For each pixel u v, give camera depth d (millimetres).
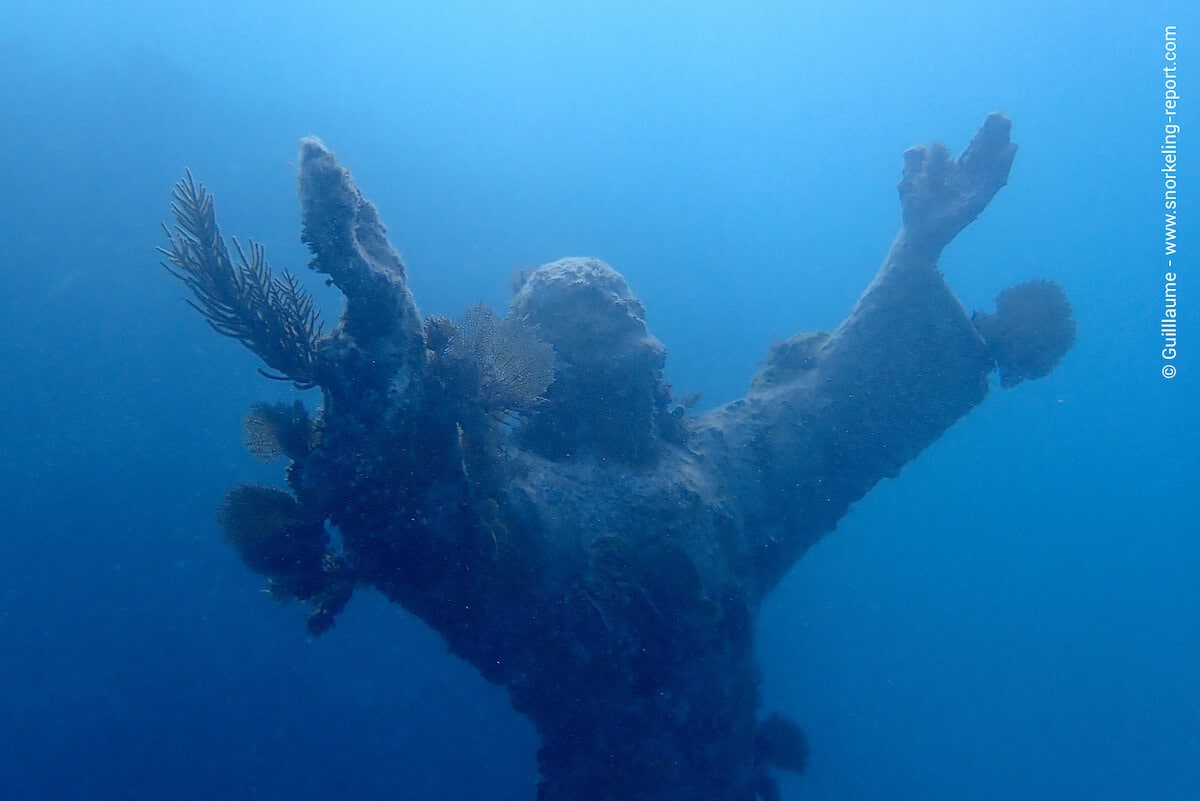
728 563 7766
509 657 6738
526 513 6391
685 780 7141
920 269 8969
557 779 7004
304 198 4980
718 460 8477
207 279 4836
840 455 9055
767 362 10133
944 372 9047
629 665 6691
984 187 8938
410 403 5344
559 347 7527
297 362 5285
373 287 5191
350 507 5406
